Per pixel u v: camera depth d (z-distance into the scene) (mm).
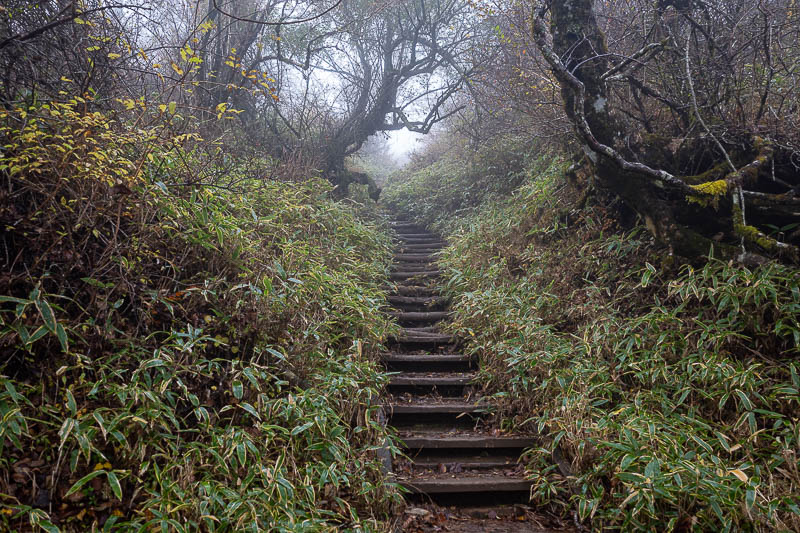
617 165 4340
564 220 6250
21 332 2432
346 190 10523
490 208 8875
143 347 2967
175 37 6223
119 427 2576
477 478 3629
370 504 3092
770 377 3635
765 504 2732
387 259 7906
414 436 4141
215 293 3305
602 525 3014
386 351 5336
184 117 4285
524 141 9016
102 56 3734
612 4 6137
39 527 2170
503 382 4551
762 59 4895
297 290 3990
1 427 2201
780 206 4367
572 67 4527
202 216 3482
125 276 3029
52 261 2854
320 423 3059
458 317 5879
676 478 2760
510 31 7375
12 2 3344
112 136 3143
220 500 2422
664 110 5527
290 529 2422
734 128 4715
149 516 2361
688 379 3688
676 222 4504
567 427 3566
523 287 5559
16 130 2824
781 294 3842
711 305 4188
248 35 8047
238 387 2951
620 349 4090
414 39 10477
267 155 8016
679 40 5211
